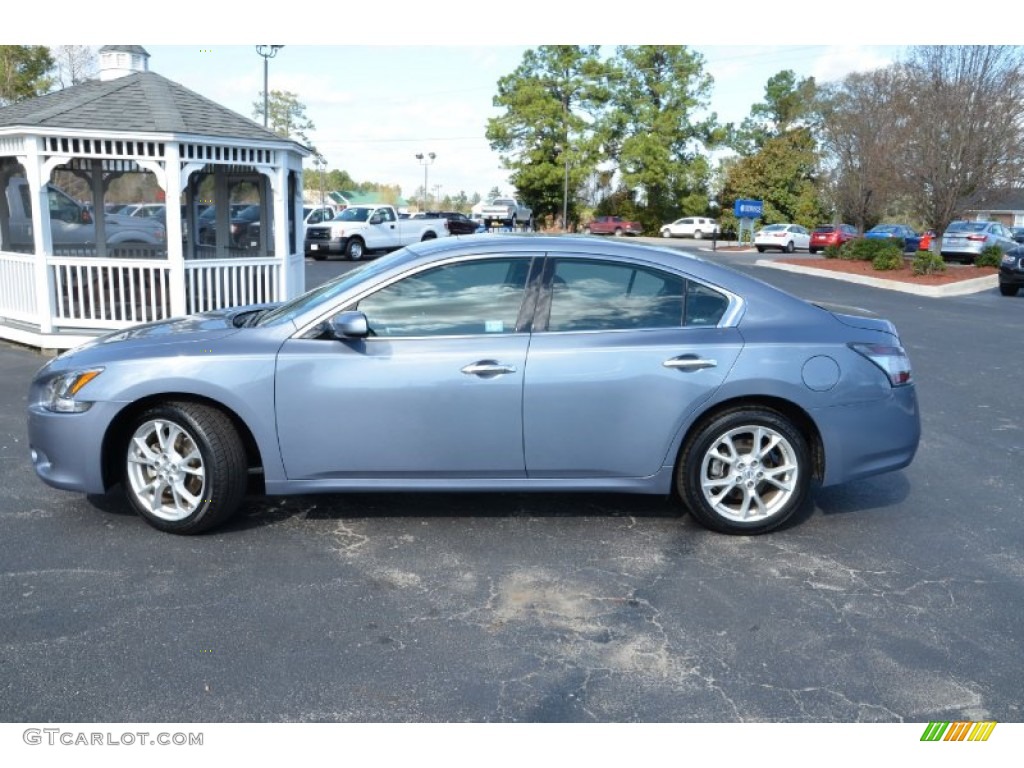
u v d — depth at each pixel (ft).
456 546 14.85
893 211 128.88
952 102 75.51
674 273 15.21
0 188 38.65
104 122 32.48
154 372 14.48
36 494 17.11
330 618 12.21
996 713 10.23
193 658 11.07
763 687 10.69
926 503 17.66
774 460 15.47
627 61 188.34
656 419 14.78
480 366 14.46
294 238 41.34
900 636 11.99
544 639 11.75
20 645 11.30
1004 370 33.06
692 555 14.66
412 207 272.10
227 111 37.22
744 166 185.57
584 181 188.55
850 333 15.38
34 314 34.37
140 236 42.73
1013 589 13.57
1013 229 127.03
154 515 15.05
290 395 14.52
